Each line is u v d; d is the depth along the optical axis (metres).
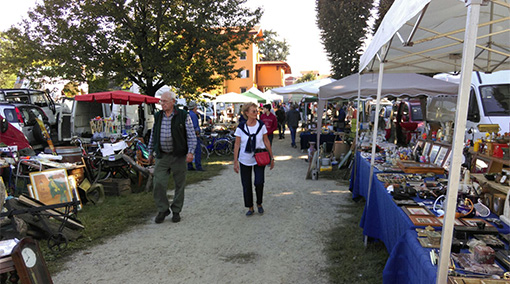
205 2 11.84
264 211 5.33
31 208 3.66
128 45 11.58
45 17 11.12
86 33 11.05
